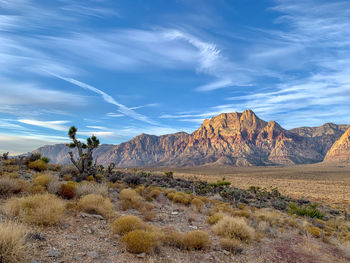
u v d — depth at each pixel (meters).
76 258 4.81
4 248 4.00
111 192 13.59
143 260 5.54
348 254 9.36
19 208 6.61
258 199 36.72
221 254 7.09
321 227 16.86
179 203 16.09
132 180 21.97
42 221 6.16
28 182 11.25
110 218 8.52
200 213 13.80
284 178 129.88
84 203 8.97
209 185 39.38
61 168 21.73
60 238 5.66
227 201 27.47
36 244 4.96
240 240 8.75
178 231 8.71
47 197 7.35
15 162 19.61
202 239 7.20
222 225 9.45
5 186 8.69
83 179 17.66
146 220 9.57
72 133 19.50
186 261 6.04
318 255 8.74
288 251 8.70
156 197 16.03
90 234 6.49
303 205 36.81
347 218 26.38
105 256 5.29
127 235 6.21
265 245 8.97
